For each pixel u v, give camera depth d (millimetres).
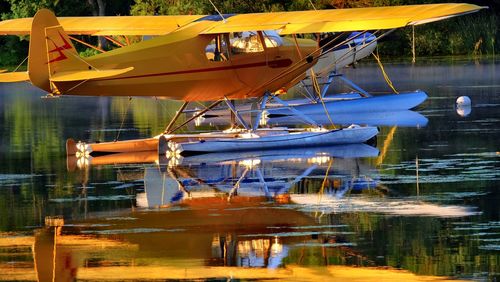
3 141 41750
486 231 23188
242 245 22453
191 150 36906
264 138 37281
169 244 22719
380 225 24031
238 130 38938
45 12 33031
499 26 90438
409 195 27578
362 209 25938
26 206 27578
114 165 34719
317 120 47594
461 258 20938
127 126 46406
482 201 26469
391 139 39250
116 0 101750
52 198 28703
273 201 27344
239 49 37812
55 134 43750
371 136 38219
